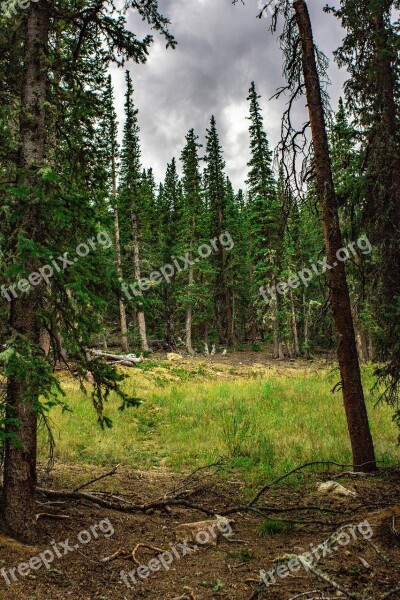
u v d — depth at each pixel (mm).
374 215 9922
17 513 5035
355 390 9727
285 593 4188
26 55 5777
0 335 4945
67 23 6582
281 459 10523
